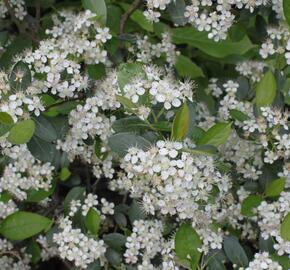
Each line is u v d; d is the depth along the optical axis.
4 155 0.73
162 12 0.77
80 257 0.70
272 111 0.69
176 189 0.58
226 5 0.71
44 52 0.66
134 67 0.64
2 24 0.88
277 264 0.65
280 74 0.74
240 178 0.77
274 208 0.69
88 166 0.83
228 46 0.98
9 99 0.60
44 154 0.64
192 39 0.98
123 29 0.84
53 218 0.77
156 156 0.57
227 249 0.68
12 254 0.82
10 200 0.79
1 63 0.82
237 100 0.81
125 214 0.78
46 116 0.67
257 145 0.75
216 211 0.72
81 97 0.70
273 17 0.78
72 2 0.94
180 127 0.58
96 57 0.72
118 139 0.60
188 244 0.65
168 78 0.68
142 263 0.71
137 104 0.60
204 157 0.62
